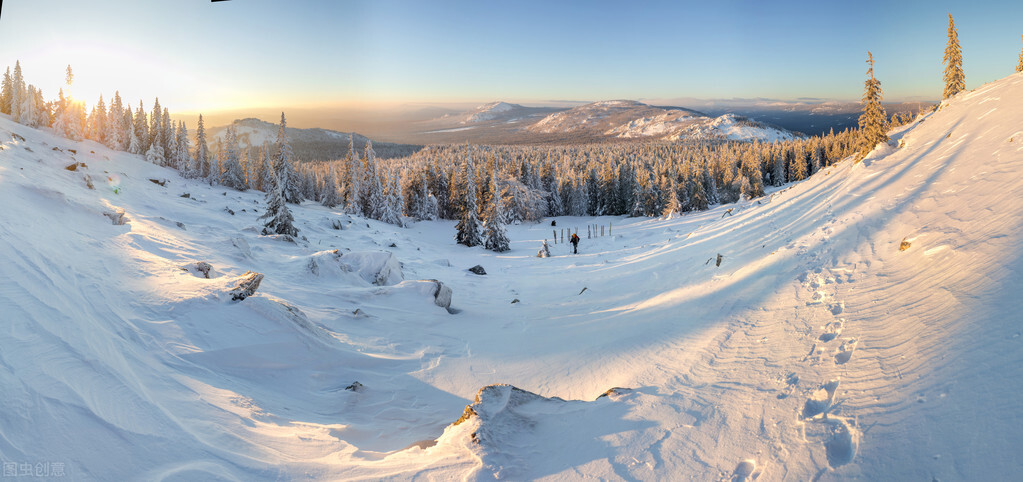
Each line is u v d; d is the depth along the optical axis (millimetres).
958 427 2559
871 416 3043
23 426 3125
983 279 4059
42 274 5418
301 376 6461
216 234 17609
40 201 9219
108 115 61125
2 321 4121
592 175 81062
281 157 51750
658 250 21188
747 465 3033
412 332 10000
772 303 7172
